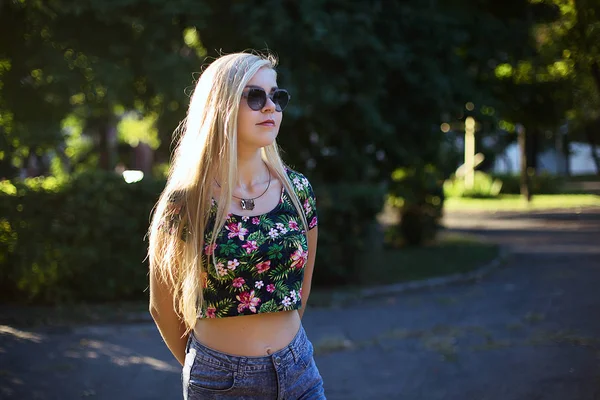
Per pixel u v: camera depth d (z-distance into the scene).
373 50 9.71
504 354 6.29
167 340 2.55
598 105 7.27
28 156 8.86
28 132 8.44
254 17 9.06
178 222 2.35
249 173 2.44
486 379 5.53
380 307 9.06
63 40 8.62
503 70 12.14
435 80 10.41
